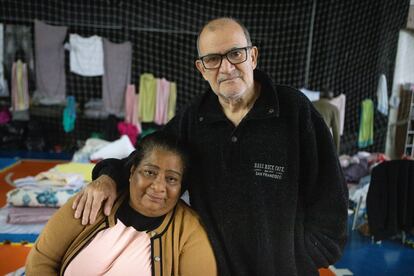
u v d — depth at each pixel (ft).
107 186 3.43
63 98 16.97
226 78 3.07
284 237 3.30
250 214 3.30
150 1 17.37
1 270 6.15
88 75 16.69
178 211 3.54
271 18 17.72
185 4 17.53
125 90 17.13
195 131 3.54
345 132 18.43
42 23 16.01
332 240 3.54
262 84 3.38
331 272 7.82
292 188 3.25
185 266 3.50
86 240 3.32
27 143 17.57
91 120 18.90
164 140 3.42
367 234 9.98
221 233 3.41
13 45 16.70
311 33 16.65
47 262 3.44
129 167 3.67
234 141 3.31
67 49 16.62
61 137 18.72
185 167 3.41
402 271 8.04
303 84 18.28
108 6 17.19
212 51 3.05
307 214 3.51
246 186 3.29
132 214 3.40
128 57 16.78
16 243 6.92
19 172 13.48
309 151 3.27
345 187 3.42
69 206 3.39
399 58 17.30
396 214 9.20
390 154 17.85
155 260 3.36
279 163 3.25
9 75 16.89
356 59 17.78
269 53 18.20
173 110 17.60
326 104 11.27
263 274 3.34
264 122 3.29
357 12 17.22
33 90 17.31
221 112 3.40
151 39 18.28
